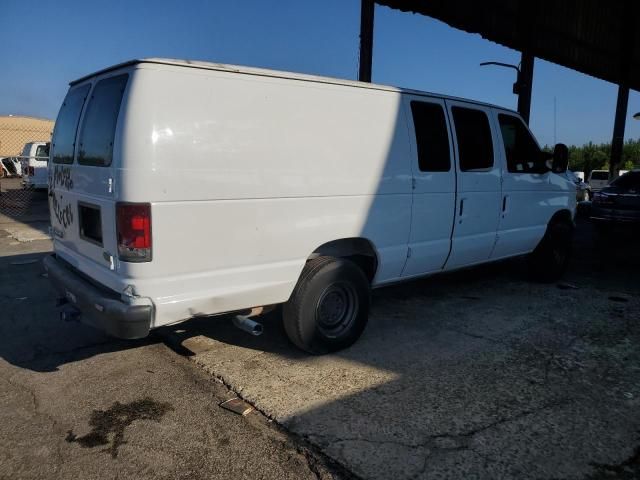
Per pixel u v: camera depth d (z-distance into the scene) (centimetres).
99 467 277
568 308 565
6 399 350
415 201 462
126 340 460
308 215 382
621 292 639
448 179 493
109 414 331
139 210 306
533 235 621
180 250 323
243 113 343
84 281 370
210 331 477
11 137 3394
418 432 308
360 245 438
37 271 720
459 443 297
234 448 294
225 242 341
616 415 330
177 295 325
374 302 581
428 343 452
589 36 1533
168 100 313
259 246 358
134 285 312
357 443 296
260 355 423
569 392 362
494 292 633
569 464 279
